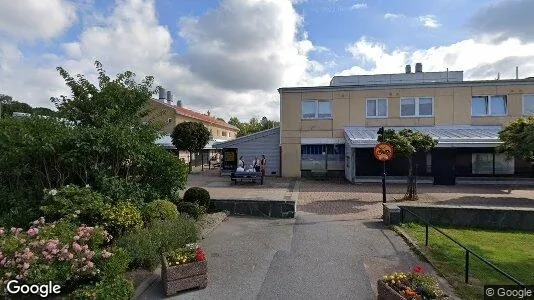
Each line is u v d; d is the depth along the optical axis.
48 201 7.02
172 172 9.73
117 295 4.60
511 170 19.61
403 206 9.78
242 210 11.11
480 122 21.16
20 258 4.51
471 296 5.08
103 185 8.06
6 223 7.23
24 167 7.91
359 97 22.19
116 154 8.59
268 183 19.88
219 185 19.14
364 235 8.58
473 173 19.92
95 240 5.32
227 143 24.33
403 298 4.20
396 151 13.34
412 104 21.75
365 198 14.55
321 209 12.14
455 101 21.30
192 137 27.25
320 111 22.62
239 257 6.93
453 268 6.21
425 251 7.11
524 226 9.23
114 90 10.82
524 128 12.85
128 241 6.35
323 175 22.14
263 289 5.41
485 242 7.99
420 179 19.72
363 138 19.17
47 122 8.59
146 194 9.09
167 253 5.75
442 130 20.53
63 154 7.95
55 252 4.68
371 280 5.75
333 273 6.05
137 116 11.12
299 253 7.17
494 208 9.43
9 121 8.38
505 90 20.86
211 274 6.04
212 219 9.86
